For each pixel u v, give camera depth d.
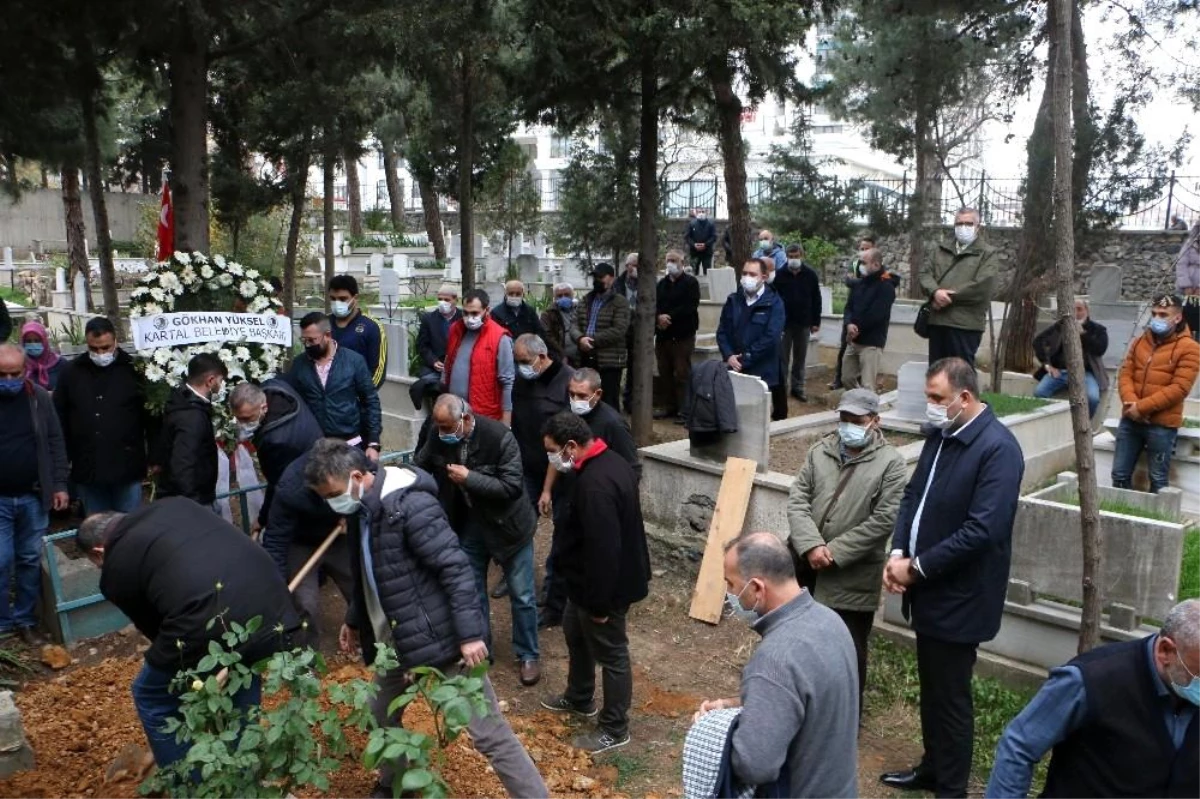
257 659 3.80
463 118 13.01
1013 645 5.61
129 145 21.12
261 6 8.73
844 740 2.90
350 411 6.54
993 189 21.47
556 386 6.59
